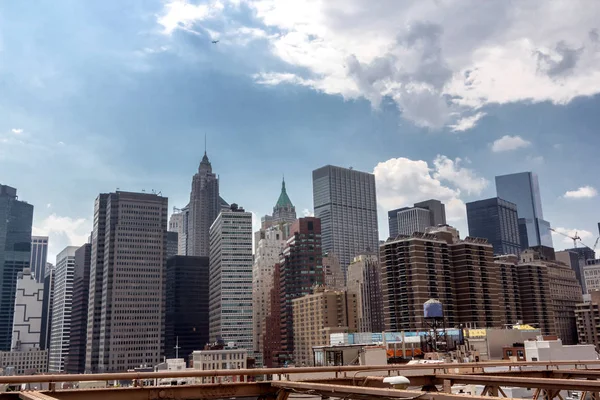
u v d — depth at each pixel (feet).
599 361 103.65
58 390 67.72
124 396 71.26
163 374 72.64
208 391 75.05
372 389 56.34
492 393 75.25
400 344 552.41
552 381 61.93
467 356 470.80
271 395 76.89
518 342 509.76
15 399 62.80
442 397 49.29
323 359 336.49
